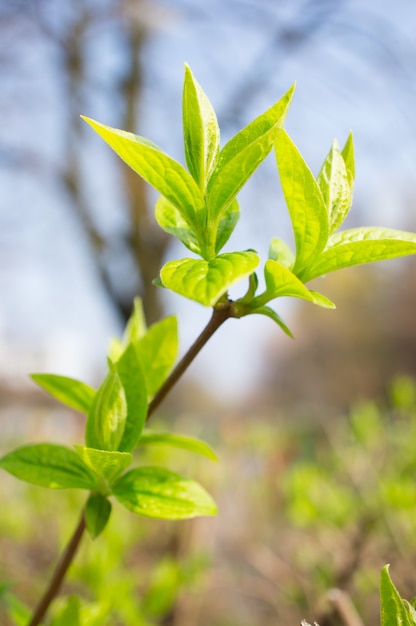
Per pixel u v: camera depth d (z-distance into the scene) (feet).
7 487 3.04
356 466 2.56
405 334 20.84
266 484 3.32
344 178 1.07
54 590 1.07
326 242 1.02
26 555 2.56
